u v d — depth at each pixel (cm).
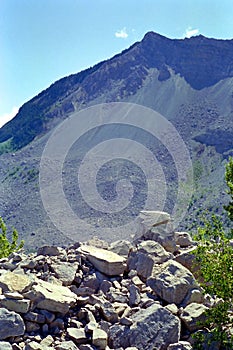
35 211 17538
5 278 1211
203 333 1168
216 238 1350
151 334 1135
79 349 1073
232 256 1205
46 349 1045
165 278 1325
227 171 1306
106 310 1218
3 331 1062
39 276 1362
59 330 1148
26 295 1167
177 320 1162
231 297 1173
